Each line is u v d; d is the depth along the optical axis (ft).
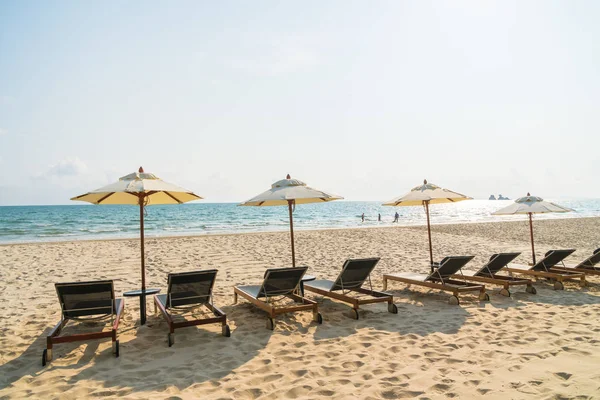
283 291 19.11
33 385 11.94
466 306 20.65
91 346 15.21
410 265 35.81
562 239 61.82
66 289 14.62
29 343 15.78
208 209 290.97
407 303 21.58
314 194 20.40
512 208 28.84
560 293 23.41
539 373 12.13
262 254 44.19
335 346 14.97
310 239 62.08
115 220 150.51
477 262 37.93
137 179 16.90
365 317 18.86
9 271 34.24
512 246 52.13
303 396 10.96
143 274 18.20
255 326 17.56
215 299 22.89
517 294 23.27
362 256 42.11
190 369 12.94
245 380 12.01
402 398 10.75
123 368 13.11
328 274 32.04
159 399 10.84
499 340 15.25
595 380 11.50
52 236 81.76
